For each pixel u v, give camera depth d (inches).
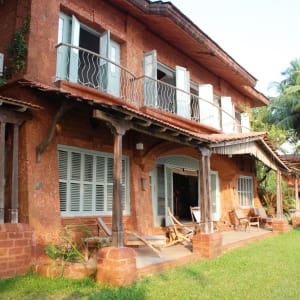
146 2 429.4
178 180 709.9
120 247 245.6
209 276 269.3
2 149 263.3
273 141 785.6
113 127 260.5
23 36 317.4
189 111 510.3
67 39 369.4
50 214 299.9
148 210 418.6
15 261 259.9
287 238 507.2
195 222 455.5
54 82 329.7
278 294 224.5
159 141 401.4
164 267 287.7
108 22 410.9
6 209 289.7
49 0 340.8
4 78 312.7
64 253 275.3
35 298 208.8
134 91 429.4
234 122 636.7
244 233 526.9
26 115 291.6
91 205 359.3
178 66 505.7
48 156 310.2
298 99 1162.6
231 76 641.6
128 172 409.1
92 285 232.8
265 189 770.8
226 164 609.3
